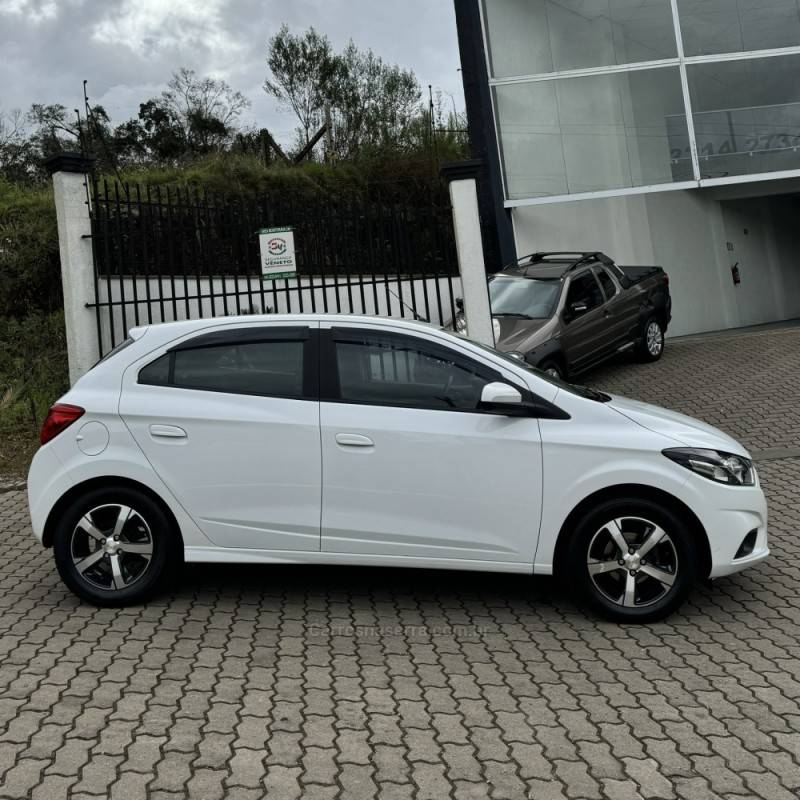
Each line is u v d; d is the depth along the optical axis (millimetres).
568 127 18562
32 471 5766
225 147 28484
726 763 3977
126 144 28547
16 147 25531
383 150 26781
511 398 5457
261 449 5594
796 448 9727
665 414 5898
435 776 3861
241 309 13469
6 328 14266
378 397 5637
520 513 5527
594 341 13180
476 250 10805
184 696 4602
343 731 4246
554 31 18547
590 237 19391
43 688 4691
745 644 5262
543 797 3715
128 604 5820
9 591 6273
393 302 13938
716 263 20938
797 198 24188
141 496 5684
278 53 29172
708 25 18250
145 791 3719
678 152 18375
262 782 3799
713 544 5469
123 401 5707
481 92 18641
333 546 5598
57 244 15477
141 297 12258
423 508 5547
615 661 5051
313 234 12656
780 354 14625
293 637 5379
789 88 18203
